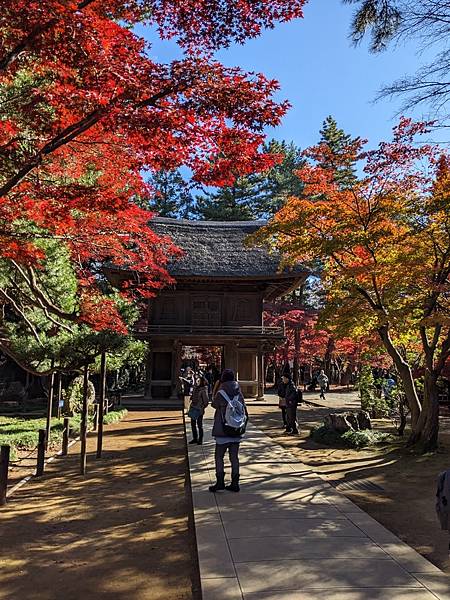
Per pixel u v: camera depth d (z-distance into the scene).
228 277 26.72
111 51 5.25
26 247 7.28
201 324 28.11
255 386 27.47
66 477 8.93
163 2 5.58
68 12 4.72
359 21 6.97
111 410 20.86
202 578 3.78
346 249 11.80
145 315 29.84
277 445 11.27
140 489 7.94
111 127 5.30
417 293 11.04
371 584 3.67
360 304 11.50
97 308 11.18
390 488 7.88
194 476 7.86
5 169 6.21
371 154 10.30
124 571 4.55
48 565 4.71
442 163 10.25
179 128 5.27
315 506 5.98
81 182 9.33
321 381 28.56
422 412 11.45
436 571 3.94
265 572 3.90
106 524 6.05
